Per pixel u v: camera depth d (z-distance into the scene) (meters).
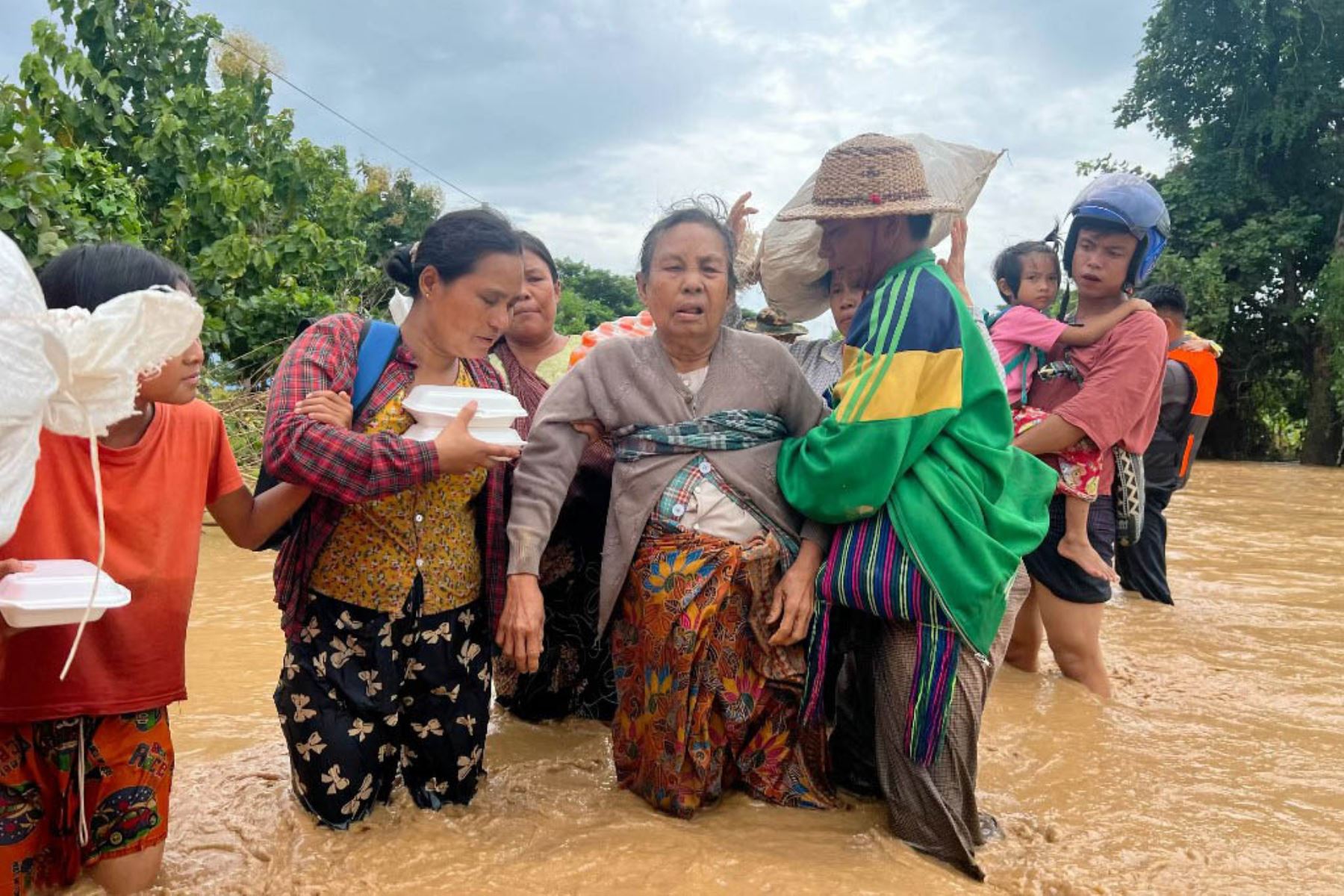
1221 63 21.73
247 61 14.50
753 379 2.85
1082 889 2.35
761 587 2.75
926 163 4.16
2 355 1.55
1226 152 21.78
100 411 1.84
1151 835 2.67
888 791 2.63
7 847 2.13
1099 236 3.92
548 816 2.68
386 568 2.57
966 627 2.50
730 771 2.91
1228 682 4.17
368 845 2.46
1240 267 21.20
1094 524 4.03
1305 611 5.59
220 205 10.98
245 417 8.79
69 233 7.95
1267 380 22.34
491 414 2.48
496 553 2.78
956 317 2.66
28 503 2.12
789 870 2.36
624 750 2.88
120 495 2.21
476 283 2.49
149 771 2.27
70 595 1.87
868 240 2.88
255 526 2.54
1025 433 3.85
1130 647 4.75
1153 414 3.96
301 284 12.36
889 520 2.64
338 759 2.54
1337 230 21.05
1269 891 2.36
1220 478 15.38
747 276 4.09
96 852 2.23
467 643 2.73
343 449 2.33
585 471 3.30
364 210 15.88
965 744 2.54
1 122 7.62
